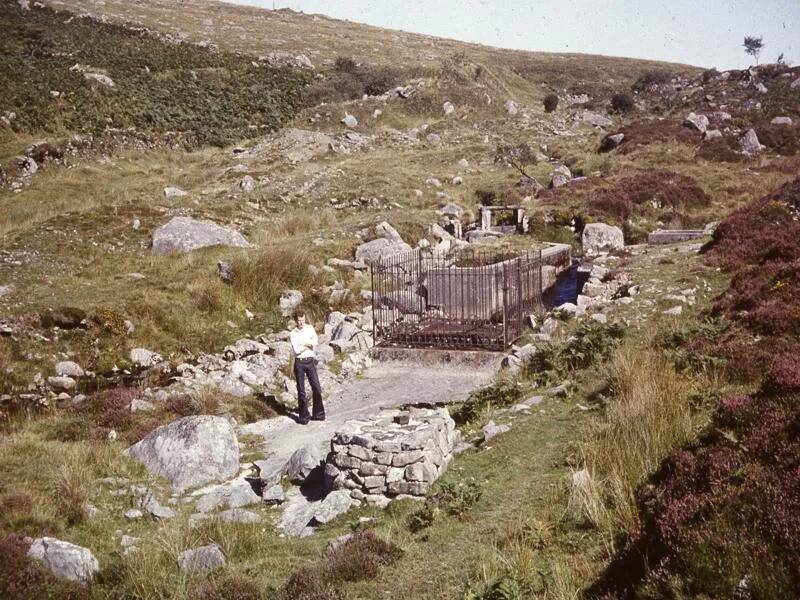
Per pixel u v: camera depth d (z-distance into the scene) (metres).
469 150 47.78
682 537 5.39
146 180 36.12
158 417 12.56
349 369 16.02
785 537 4.81
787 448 6.08
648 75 89.00
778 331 11.57
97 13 75.12
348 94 62.16
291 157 41.75
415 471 8.72
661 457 8.02
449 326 18.30
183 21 85.88
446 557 7.01
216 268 21.45
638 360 11.66
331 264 23.30
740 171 38.19
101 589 7.15
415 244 27.48
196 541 8.22
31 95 40.69
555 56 117.56
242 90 56.69
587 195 33.44
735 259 18.53
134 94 48.44
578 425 9.98
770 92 57.19
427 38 114.88
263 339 18.12
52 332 16.53
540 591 6.05
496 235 29.66
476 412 11.81
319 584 6.72
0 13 62.84
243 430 12.49
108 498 9.41
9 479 9.33
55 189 32.22
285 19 109.06
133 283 20.03
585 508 7.28
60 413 13.06
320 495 9.46
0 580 6.80
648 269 19.92
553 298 21.34
